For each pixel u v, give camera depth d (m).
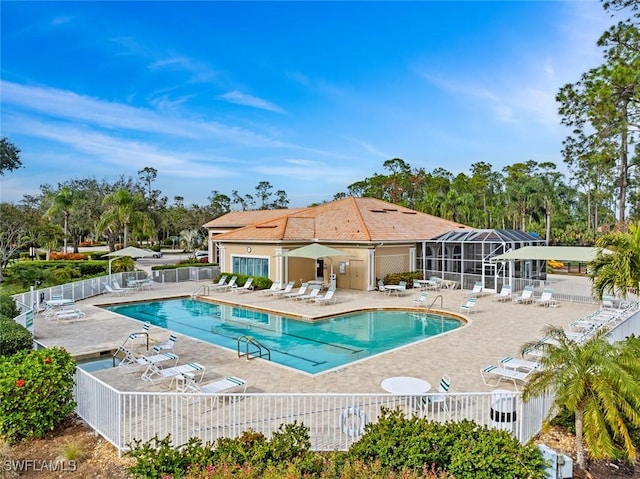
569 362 7.98
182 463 6.51
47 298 23.83
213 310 25.44
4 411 8.57
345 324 21.78
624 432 7.34
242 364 13.98
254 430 8.36
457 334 17.83
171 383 12.30
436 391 11.38
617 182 46.75
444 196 71.00
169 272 36.22
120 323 20.16
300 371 13.20
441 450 6.83
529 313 22.39
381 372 13.02
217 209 93.44
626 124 28.27
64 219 60.59
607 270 16.28
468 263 31.39
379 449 6.72
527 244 32.06
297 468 6.24
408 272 32.75
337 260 32.53
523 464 6.77
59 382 9.06
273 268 31.69
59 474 7.55
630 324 16.69
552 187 63.25
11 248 38.81
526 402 8.32
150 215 64.94
